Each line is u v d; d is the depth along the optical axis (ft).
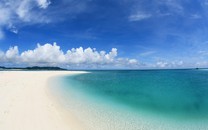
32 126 30.58
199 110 49.96
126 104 55.11
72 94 67.31
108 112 44.88
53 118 35.78
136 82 130.41
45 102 47.65
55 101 51.08
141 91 83.97
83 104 51.98
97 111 45.29
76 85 101.45
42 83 91.30
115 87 97.76
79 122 35.83
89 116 40.55
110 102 57.06
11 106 39.58
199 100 64.28
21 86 69.00
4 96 47.70
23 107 40.01
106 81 136.15
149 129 34.96
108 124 36.24
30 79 106.01
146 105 54.65
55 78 145.69
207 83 121.08
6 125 29.76
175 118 42.27
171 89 91.50
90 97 64.08
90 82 126.82
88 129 32.94
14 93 53.11
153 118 41.78
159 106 53.72
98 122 37.01
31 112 37.45
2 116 33.17
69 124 33.88
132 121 38.91
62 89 78.59
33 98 50.14
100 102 56.29
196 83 122.72
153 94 76.13
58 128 31.17
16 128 29.12
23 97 49.44
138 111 47.24
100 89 88.17
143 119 40.68
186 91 85.46
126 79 161.48
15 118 33.06
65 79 143.64
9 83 74.84
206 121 40.47
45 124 32.14
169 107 52.75
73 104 50.75
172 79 158.61
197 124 38.52
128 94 74.74
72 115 39.75
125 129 34.22
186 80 147.64
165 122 39.29
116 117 41.04
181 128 36.14
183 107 53.11
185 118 42.45
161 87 99.45
